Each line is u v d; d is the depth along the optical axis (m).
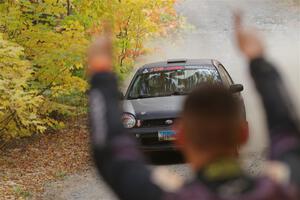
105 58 3.12
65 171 17.44
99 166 2.93
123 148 2.92
